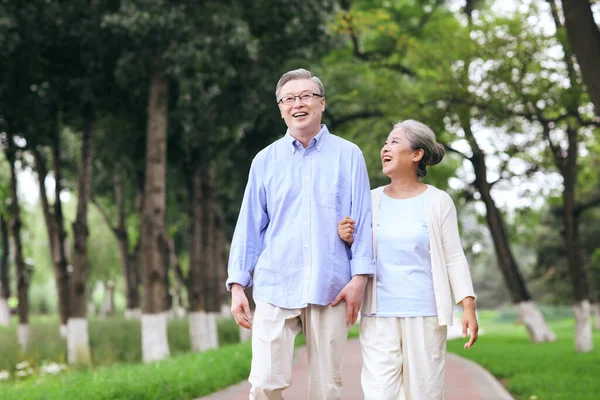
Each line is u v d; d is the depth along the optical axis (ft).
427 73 73.26
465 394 35.29
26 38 62.59
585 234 146.92
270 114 78.07
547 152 82.43
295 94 15.08
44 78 67.10
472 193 91.97
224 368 39.93
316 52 71.97
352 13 79.00
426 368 14.75
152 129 64.49
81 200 68.33
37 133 69.36
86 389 28.78
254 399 14.83
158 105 64.59
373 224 15.26
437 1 91.15
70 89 67.87
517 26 66.90
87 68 67.31
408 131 15.42
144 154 79.82
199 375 36.01
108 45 64.34
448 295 14.90
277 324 14.70
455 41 69.36
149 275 63.72
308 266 14.66
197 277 76.43
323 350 14.73
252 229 15.28
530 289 234.17
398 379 14.92
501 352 68.74
